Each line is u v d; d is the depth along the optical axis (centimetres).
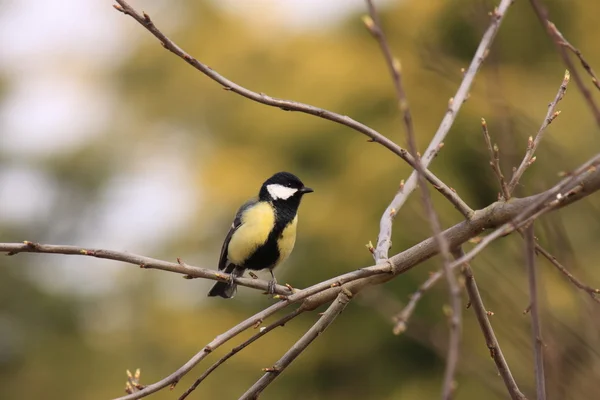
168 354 1595
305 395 1535
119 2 452
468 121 1284
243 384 1520
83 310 1919
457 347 300
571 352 478
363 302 596
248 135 1591
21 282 1955
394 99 1460
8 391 1830
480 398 1346
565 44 411
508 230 387
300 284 1466
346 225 1427
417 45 855
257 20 1712
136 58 1828
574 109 1330
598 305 471
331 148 1495
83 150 1994
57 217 2058
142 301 1745
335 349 1512
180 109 1734
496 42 566
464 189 1279
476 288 510
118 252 486
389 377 1516
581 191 429
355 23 1572
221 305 1619
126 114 1869
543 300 495
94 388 1706
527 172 820
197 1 1772
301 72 1561
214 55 1694
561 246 488
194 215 1597
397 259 518
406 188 580
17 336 1908
